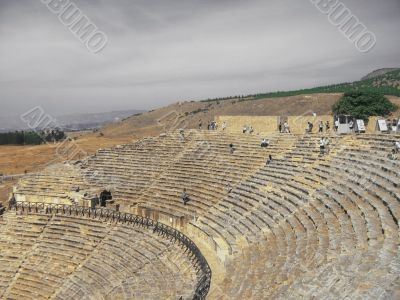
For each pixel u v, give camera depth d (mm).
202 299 24219
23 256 44562
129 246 41188
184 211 43469
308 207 31516
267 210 35219
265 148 47250
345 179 32219
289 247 27016
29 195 54562
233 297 22781
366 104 70438
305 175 37375
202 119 129125
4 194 64562
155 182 51250
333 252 22625
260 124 55375
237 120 57750
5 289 40750
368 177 30000
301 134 46594
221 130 58594
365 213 25375
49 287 39594
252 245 30734
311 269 21906
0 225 49594
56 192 54062
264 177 41719
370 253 20516
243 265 27641
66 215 49562
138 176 53531
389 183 27641
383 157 32031
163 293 30344
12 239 47281
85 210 49062
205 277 27922
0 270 43219
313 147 42312
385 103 70812
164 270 34875
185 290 29234
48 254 44094
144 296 30984
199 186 46906
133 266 37625
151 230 42844
